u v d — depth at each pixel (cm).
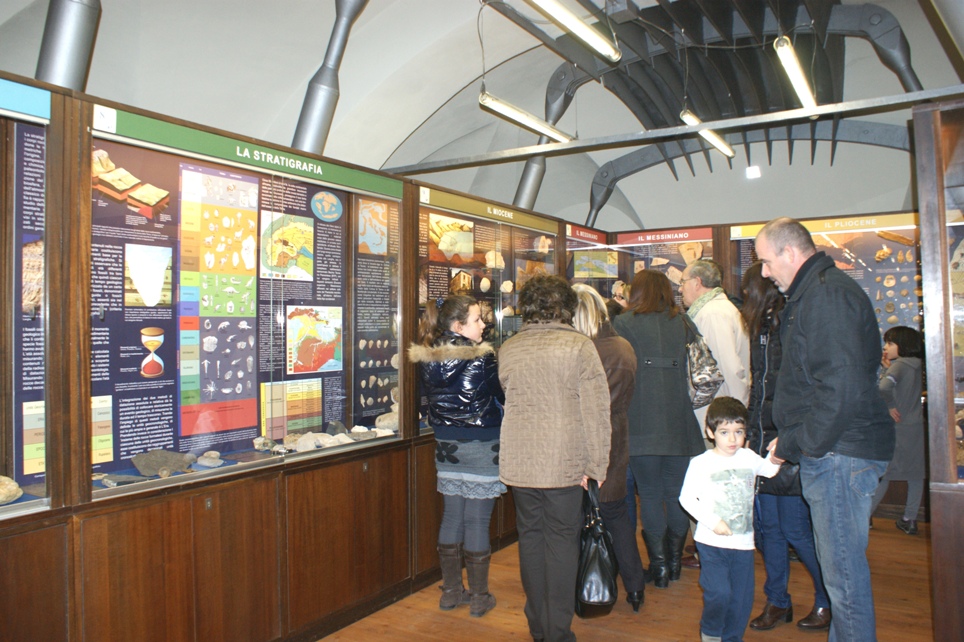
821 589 296
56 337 212
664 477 359
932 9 636
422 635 302
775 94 764
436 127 796
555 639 250
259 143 280
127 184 237
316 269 315
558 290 269
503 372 268
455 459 317
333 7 548
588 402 250
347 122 618
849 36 693
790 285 236
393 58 612
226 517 259
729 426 261
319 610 298
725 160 1023
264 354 291
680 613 321
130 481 233
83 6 343
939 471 227
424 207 376
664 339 331
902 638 295
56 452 211
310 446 303
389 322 356
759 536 324
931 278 230
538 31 581
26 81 204
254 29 530
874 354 218
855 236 545
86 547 216
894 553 423
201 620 249
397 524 345
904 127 839
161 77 523
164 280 250
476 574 321
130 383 239
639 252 618
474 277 419
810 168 979
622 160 1018
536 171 848
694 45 606
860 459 216
